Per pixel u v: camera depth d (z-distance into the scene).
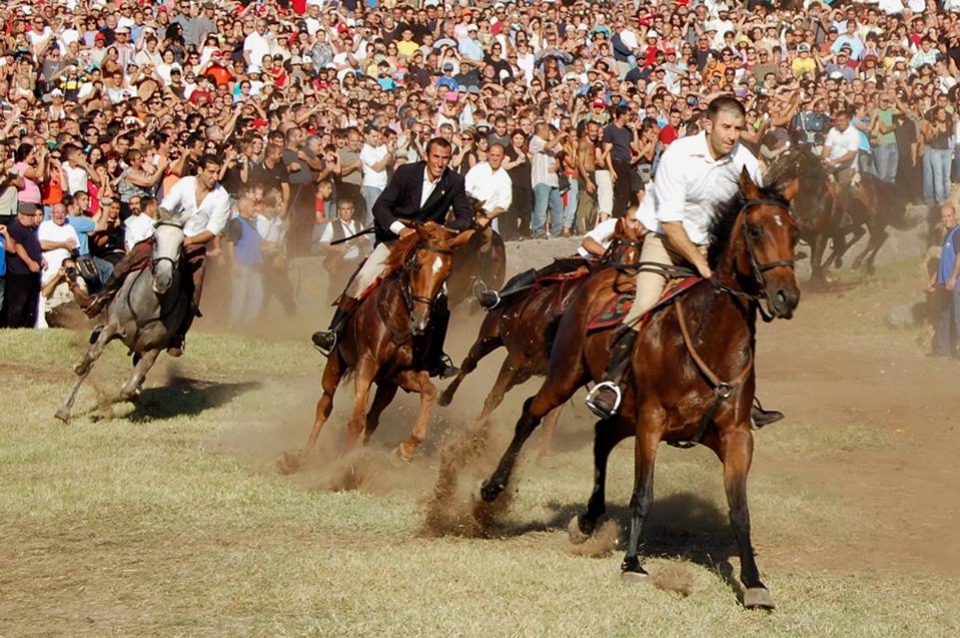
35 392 17.80
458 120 27.67
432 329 13.44
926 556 11.05
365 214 25.27
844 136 27.89
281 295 24.00
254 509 12.01
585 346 10.74
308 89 27.48
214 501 12.29
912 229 29.70
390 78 29.36
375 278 13.61
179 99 26.06
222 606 9.16
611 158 26.56
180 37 29.14
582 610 9.09
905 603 9.56
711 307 9.57
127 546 10.77
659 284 10.13
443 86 28.69
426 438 15.47
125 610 9.12
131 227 22.42
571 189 26.92
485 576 9.83
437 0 33.66
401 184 13.75
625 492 13.02
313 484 13.18
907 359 21.95
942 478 14.19
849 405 18.19
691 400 9.64
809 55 33.50
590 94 28.25
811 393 19.14
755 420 10.45
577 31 32.28
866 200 27.22
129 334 16.11
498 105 27.73
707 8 35.66
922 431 16.61
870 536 11.69
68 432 15.62
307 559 10.26
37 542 10.91
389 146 25.39
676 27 33.78
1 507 11.95
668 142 28.67
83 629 8.73
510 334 14.04
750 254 9.35
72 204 22.70
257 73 27.92
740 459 9.56
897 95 31.22
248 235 23.34
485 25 31.83
